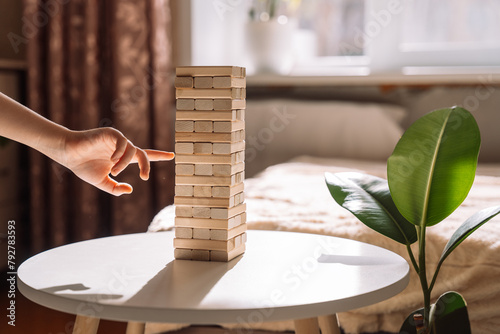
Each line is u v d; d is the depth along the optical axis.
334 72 2.97
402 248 1.21
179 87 0.87
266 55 2.88
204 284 0.75
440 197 0.87
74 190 2.62
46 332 1.80
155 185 2.62
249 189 1.79
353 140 2.56
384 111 2.60
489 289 1.15
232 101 0.86
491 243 1.16
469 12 2.81
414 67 2.86
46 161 2.60
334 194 0.98
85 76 2.57
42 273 0.80
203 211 0.87
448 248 0.88
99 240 1.02
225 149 0.86
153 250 0.94
